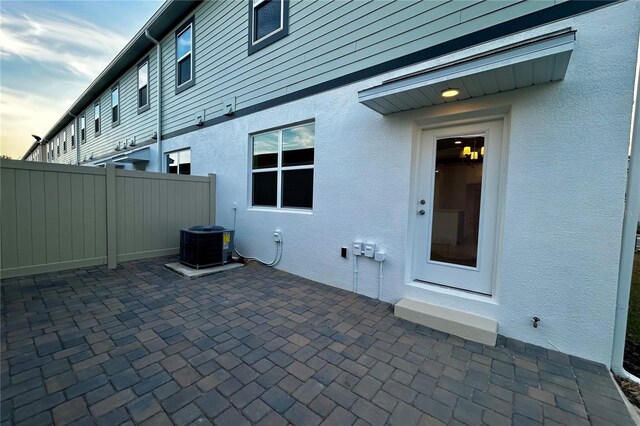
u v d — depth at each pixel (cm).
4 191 403
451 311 300
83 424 156
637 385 214
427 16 317
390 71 347
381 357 235
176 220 589
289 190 489
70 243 461
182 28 718
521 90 262
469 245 311
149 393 183
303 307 336
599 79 228
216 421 162
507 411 177
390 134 349
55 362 215
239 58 562
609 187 228
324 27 413
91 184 478
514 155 266
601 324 234
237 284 418
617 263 227
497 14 274
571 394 195
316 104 427
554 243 251
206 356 229
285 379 202
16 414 162
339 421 165
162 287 397
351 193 389
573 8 238
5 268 409
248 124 546
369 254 367
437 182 330
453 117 307
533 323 262
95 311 311
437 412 175
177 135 752
